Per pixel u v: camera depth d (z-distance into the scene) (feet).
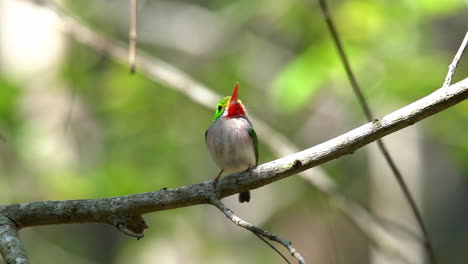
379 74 34.83
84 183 36.81
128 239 46.98
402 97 34.22
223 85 45.75
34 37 42.68
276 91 33.88
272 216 50.75
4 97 36.73
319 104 47.62
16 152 36.94
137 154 43.14
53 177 36.76
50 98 42.11
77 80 42.86
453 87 15.84
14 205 17.61
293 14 41.04
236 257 49.96
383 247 31.53
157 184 40.86
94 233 53.98
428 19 35.50
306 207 50.96
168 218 43.06
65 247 51.90
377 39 35.47
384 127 16.16
